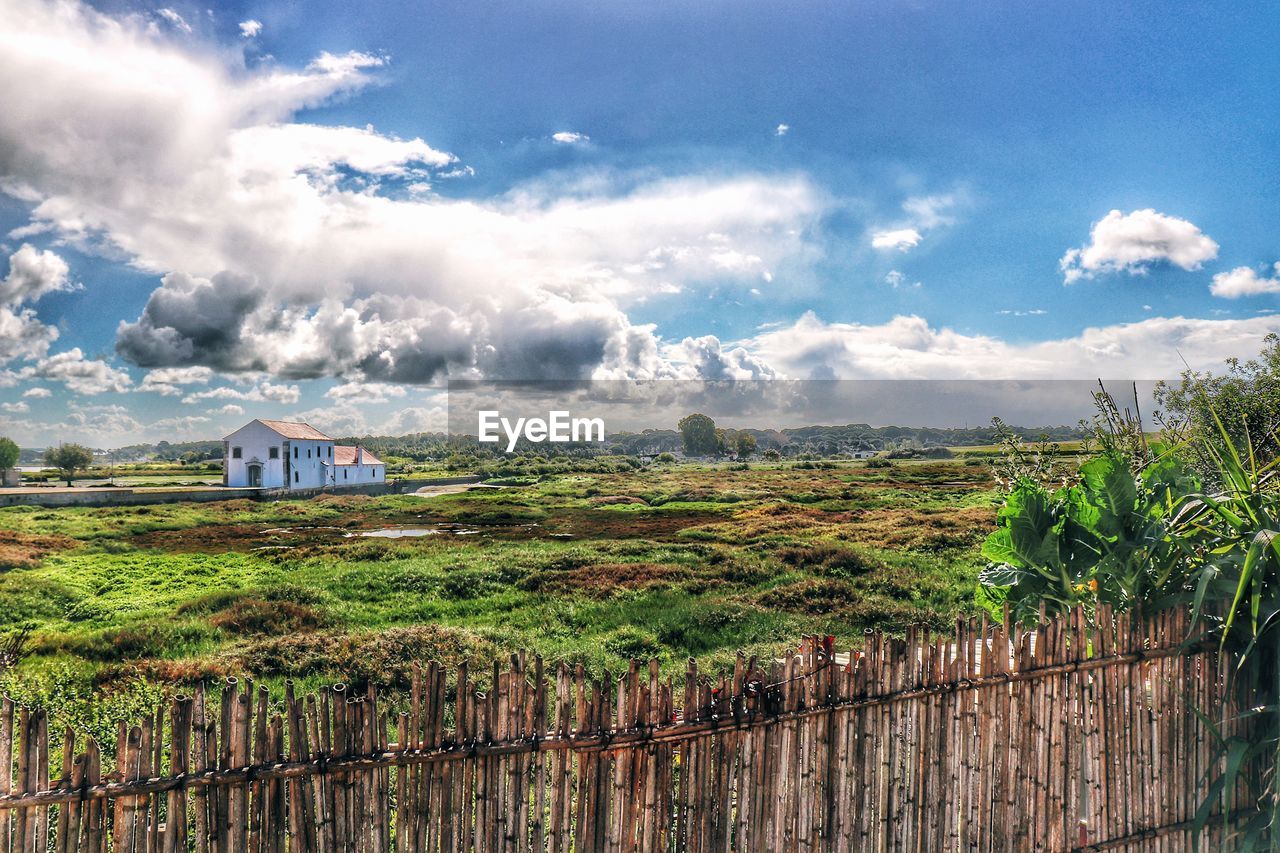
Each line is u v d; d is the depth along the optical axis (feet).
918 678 12.98
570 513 119.14
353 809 10.32
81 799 9.37
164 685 34.14
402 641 41.11
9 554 85.87
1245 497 14.44
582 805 11.20
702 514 111.04
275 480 213.87
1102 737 13.93
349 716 10.33
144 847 9.71
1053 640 13.75
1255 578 13.07
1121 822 14.10
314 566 78.18
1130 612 14.20
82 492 160.15
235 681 9.96
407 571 70.38
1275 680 14.10
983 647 13.39
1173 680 14.39
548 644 43.01
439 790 10.64
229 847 9.85
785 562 68.69
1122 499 15.17
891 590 56.90
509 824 10.93
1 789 9.17
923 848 13.02
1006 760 13.56
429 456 233.55
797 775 12.19
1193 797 14.53
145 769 9.65
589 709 11.27
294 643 40.83
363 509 139.23
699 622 47.37
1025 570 16.85
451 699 25.88
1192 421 24.20
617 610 53.26
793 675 12.14
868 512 97.45
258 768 9.91
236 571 78.69
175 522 125.59
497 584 65.82
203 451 299.17
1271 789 13.97
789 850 12.15
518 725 10.95
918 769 12.98
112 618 54.95
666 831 11.60
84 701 28.86
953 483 109.60
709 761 11.77
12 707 9.30
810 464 134.82
